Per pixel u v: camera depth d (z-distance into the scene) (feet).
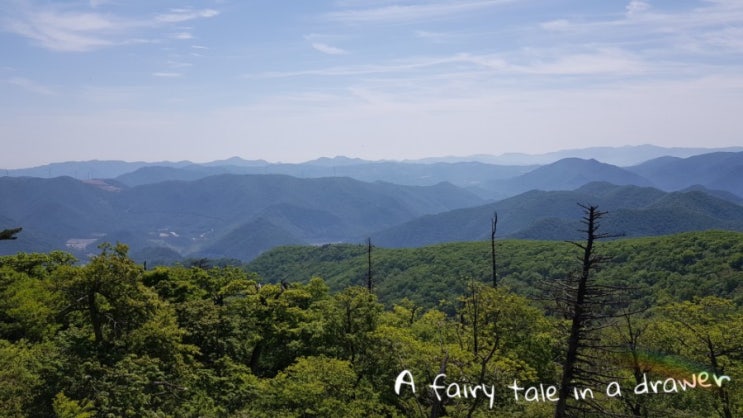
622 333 133.39
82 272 100.32
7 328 126.62
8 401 86.99
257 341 149.89
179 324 131.23
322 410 109.60
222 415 110.63
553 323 146.30
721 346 127.13
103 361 100.07
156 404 103.50
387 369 133.90
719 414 124.47
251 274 194.39
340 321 148.66
